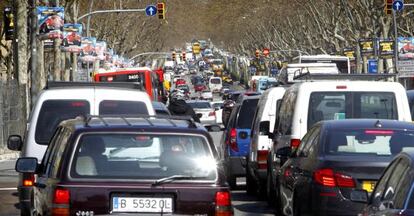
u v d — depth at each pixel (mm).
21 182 29031
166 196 18188
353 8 157875
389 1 103125
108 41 191125
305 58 86062
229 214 18375
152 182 18156
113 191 18062
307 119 31656
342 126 25953
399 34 168375
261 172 39469
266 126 38906
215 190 18312
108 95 30062
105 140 18484
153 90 98125
